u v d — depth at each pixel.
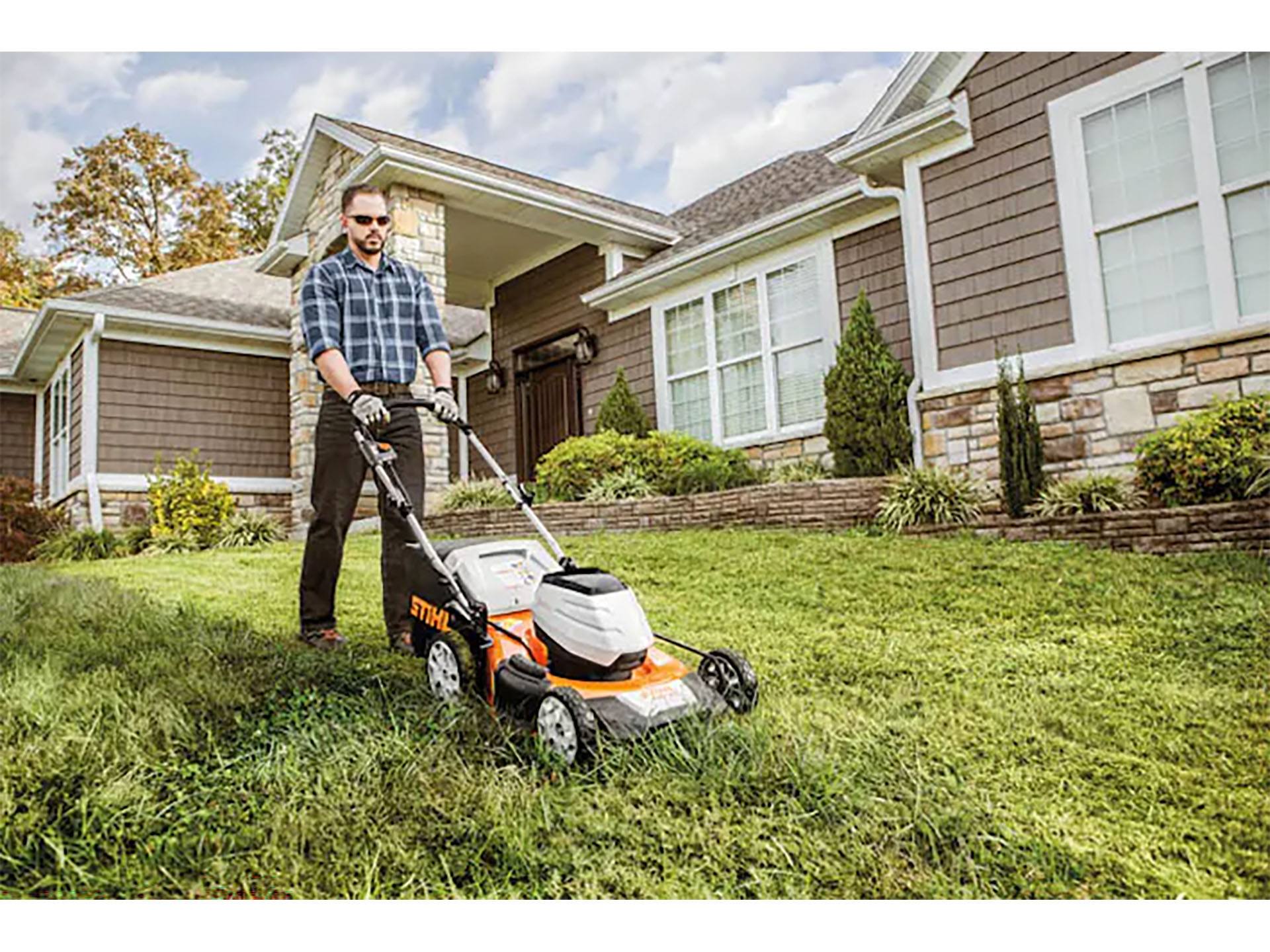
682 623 4.60
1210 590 4.59
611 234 12.02
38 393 15.12
